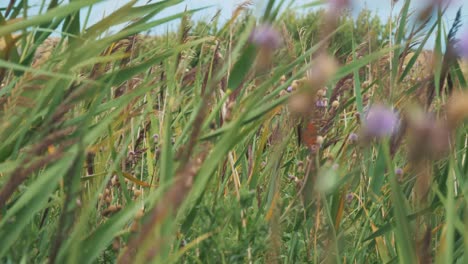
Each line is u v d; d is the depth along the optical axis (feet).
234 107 8.18
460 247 8.75
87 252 6.92
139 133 13.24
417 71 12.84
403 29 10.39
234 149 12.55
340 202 9.99
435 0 5.28
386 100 10.07
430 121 5.07
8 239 6.89
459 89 9.30
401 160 11.84
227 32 11.07
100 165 10.16
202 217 8.45
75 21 10.08
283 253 10.66
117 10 8.68
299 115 8.32
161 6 9.50
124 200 11.48
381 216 11.33
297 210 10.26
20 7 10.13
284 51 8.34
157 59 9.89
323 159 11.32
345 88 12.32
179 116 12.61
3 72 8.90
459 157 9.63
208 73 11.14
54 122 7.79
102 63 10.34
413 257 6.57
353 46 11.43
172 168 7.04
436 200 9.44
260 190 11.80
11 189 6.33
